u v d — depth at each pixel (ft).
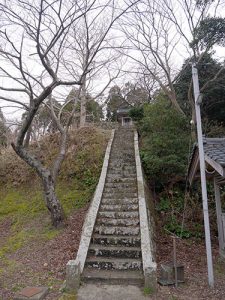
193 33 38.70
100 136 41.45
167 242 24.26
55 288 15.65
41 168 25.66
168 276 16.39
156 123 32.89
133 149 39.42
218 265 19.88
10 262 19.70
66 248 20.98
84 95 36.70
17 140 24.59
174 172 31.60
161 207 29.96
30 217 29.12
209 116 46.83
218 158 17.13
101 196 25.77
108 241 20.10
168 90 41.93
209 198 30.99
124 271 17.35
